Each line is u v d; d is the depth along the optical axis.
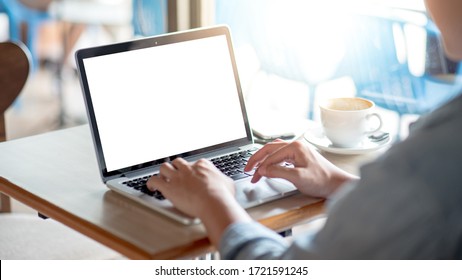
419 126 0.94
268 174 1.37
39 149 1.64
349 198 0.92
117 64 1.47
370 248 0.90
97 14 4.23
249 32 2.87
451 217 0.86
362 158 1.60
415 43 2.41
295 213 1.31
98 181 1.44
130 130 1.47
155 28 3.21
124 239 1.17
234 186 1.28
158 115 1.51
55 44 4.41
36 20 4.26
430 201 0.86
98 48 1.45
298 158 1.37
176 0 2.85
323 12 2.61
